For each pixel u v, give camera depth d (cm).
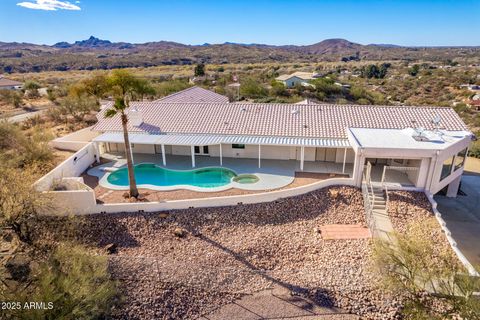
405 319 1997
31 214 2550
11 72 19050
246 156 4119
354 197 3134
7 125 3759
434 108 4128
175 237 2633
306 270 2391
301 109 4269
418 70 18462
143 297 2145
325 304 2130
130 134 4009
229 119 4188
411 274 1920
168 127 4119
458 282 1784
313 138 3722
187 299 2169
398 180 3356
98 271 1955
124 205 2806
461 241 2886
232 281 2306
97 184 3378
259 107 4394
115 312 2034
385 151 3092
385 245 2125
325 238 2675
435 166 3066
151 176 3631
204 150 4216
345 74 18862
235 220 2831
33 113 7050
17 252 2300
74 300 1736
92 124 5912
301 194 3138
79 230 2634
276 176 3528
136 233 2656
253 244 2608
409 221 2802
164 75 14525
